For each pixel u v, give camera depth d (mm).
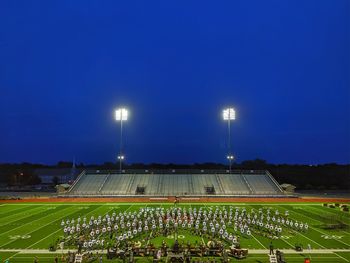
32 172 141250
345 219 50438
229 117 89625
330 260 31109
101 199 73125
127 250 32594
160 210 52156
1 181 140875
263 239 38594
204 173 89625
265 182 84500
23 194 86750
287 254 33000
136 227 43031
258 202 68812
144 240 37750
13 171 143875
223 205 64375
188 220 45750
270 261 29547
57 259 30109
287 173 123750
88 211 57781
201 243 35906
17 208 62156
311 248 34969
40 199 73812
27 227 44875
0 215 54562
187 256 31016
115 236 39375
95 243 35312
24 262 30562
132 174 89000
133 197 75688
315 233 41531
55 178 132750
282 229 43312
